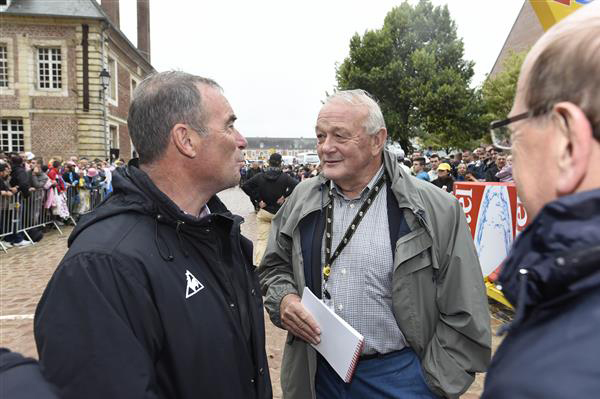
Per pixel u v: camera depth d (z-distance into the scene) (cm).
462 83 2873
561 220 63
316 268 204
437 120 2914
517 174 78
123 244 129
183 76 152
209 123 149
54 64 2359
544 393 53
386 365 190
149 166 152
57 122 2341
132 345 118
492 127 86
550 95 70
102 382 113
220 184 156
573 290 60
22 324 490
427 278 187
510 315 524
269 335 459
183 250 141
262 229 698
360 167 196
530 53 76
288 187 685
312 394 198
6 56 2322
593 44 66
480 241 572
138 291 125
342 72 3128
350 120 191
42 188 1085
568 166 68
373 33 2994
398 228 192
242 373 148
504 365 62
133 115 150
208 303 139
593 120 65
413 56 2894
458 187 621
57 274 123
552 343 58
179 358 129
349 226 199
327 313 183
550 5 237
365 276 193
